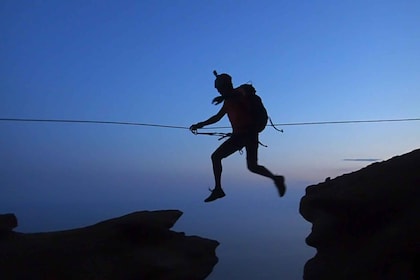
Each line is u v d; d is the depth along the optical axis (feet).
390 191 27.40
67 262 25.34
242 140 18.75
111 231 29.55
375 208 26.91
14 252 26.40
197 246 32.96
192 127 19.79
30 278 24.00
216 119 19.54
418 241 22.04
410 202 26.03
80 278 24.53
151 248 30.14
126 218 31.89
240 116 18.69
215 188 19.16
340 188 31.22
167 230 32.53
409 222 23.75
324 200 29.04
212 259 32.60
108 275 25.46
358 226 27.43
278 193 19.43
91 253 27.04
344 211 28.04
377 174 30.40
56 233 30.19
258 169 19.25
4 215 31.81
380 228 26.16
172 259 29.63
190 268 29.86
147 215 33.35
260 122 18.76
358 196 28.07
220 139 19.79
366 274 23.02
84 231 30.01
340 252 27.30
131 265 26.78
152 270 27.14
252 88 19.03
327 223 29.40
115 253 27.50
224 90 19.01
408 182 27.61
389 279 21.75
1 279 23.81
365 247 25.34
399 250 22.50
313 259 30.04
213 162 19.12
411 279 20.98
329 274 26.37
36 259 25.73
